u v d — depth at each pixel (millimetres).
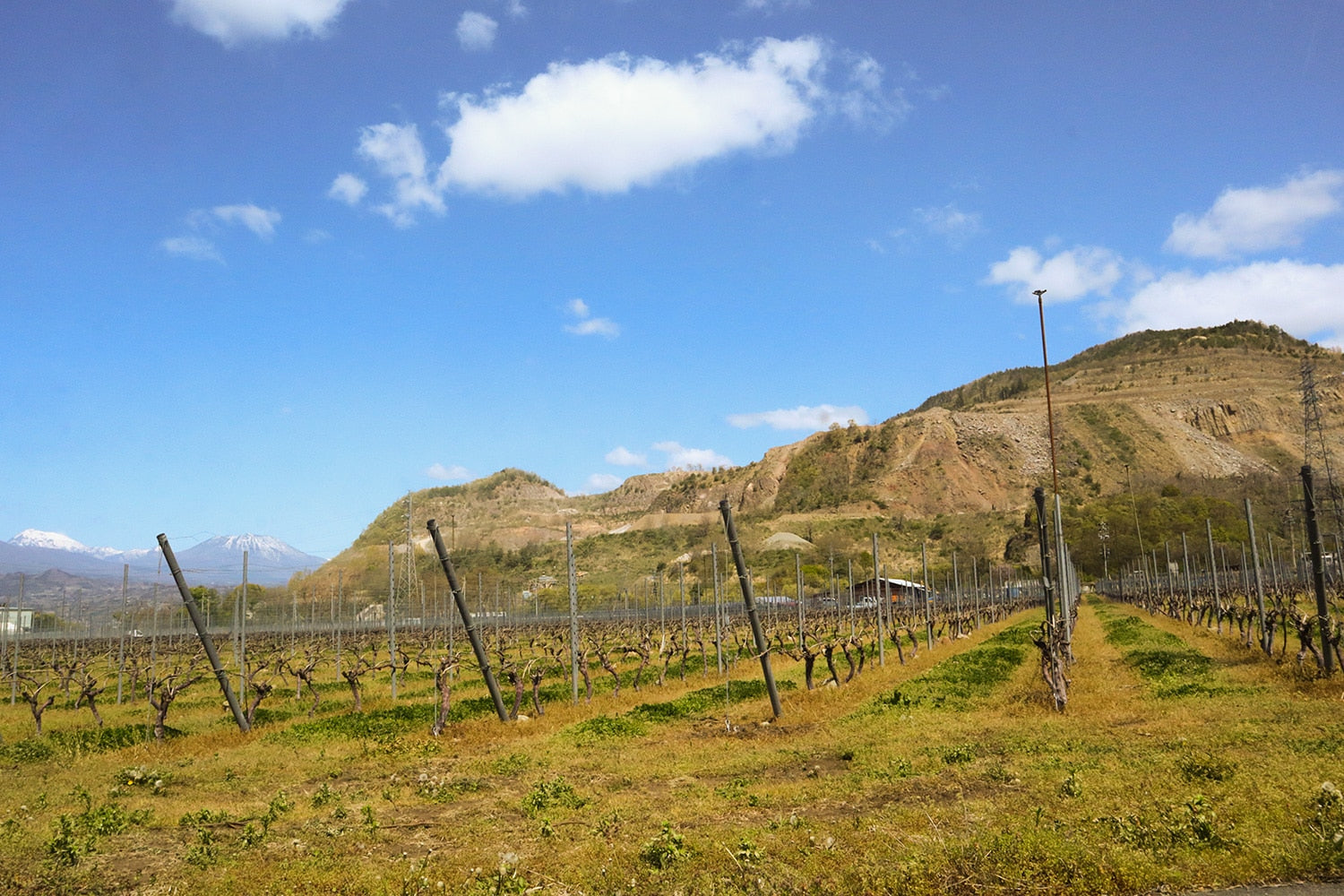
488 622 89562
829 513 188250
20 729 32625
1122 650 40656
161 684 28672
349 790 18812
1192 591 72625
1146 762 15516
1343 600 54375
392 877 11461
